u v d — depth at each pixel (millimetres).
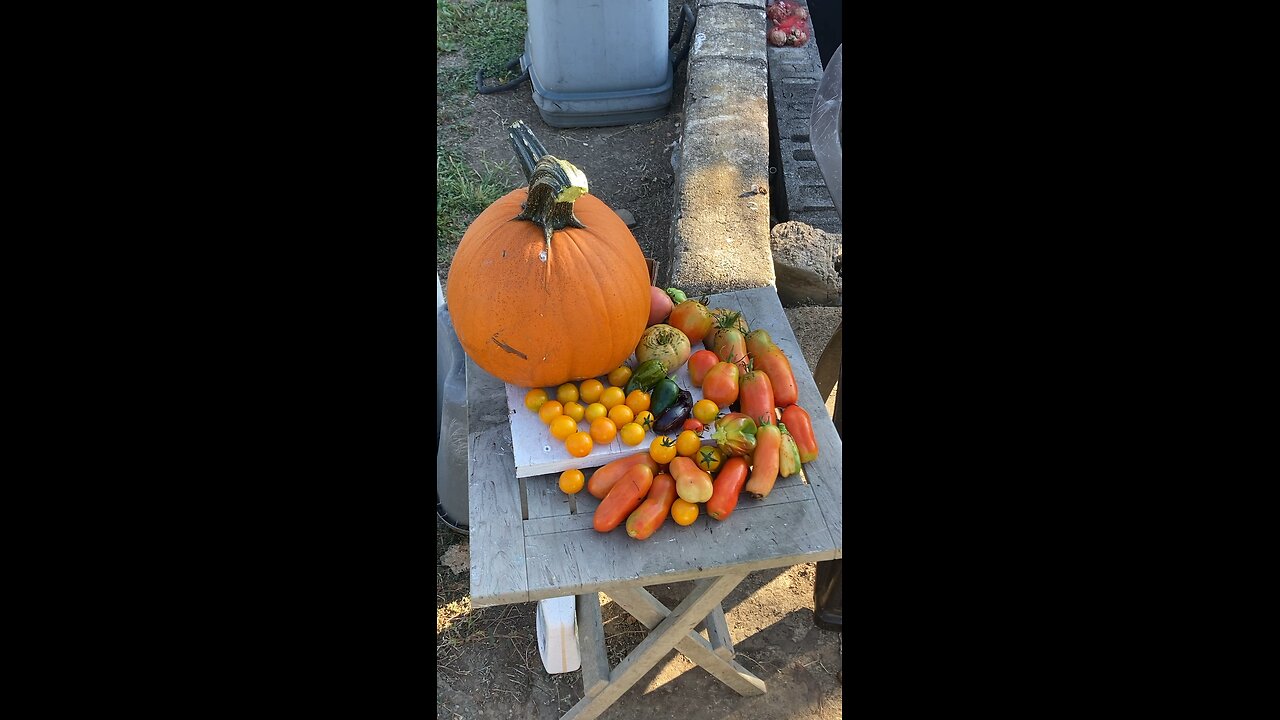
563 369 2273
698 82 4562
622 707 2906
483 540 2170
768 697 2926
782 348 2643
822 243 4012
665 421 2266
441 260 4441
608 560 2131
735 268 3521
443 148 5156
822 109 2562
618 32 5027
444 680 2967
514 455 2281
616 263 2240
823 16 5434
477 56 5863
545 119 5324
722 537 2170
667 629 2473
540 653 3002
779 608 3141
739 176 3969
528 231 2199
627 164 5086
